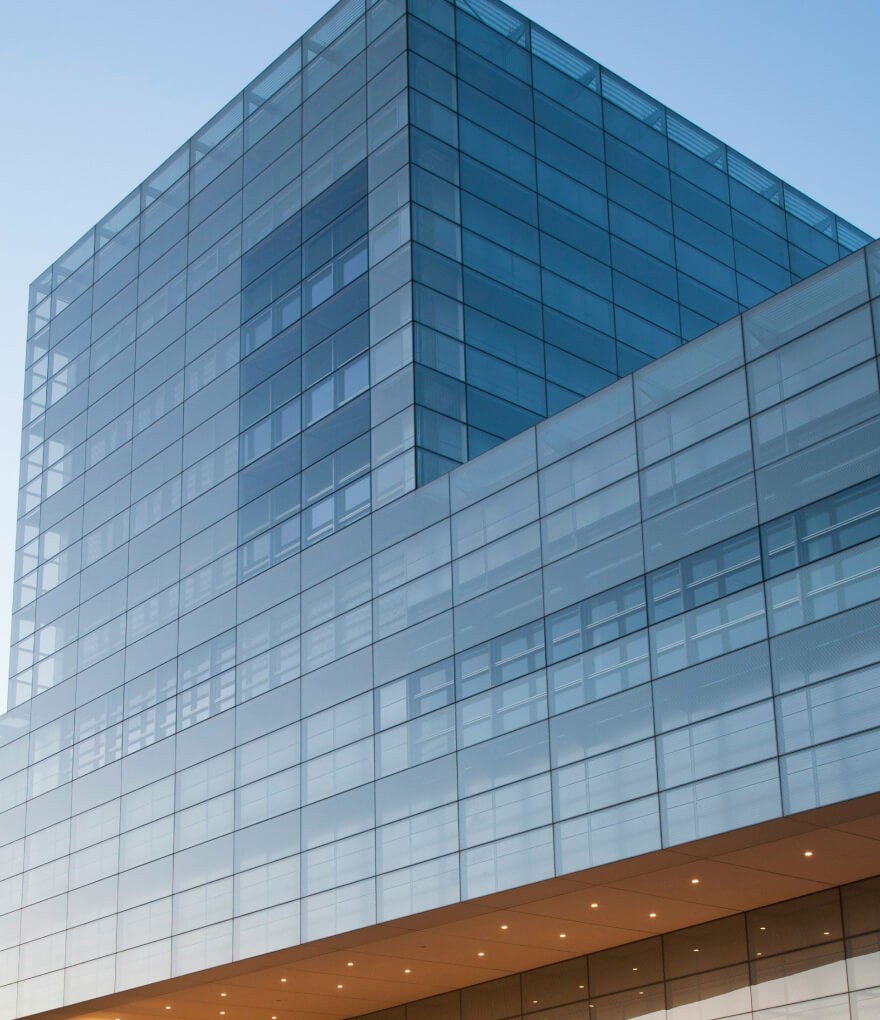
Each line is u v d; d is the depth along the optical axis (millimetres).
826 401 37656
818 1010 41125
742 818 36500
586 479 43219
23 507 69125
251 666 53594
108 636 61406
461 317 52500
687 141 63438
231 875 51438
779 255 65312
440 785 44750
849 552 36156
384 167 54344
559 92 59156
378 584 49281
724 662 38062
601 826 39719
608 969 47562
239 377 58562
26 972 59688
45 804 61906
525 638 43594
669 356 41938
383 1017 55688
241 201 61156
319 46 59125
